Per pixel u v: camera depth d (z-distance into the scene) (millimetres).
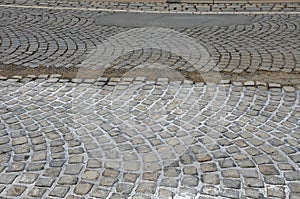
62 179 3219
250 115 3936
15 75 4742
